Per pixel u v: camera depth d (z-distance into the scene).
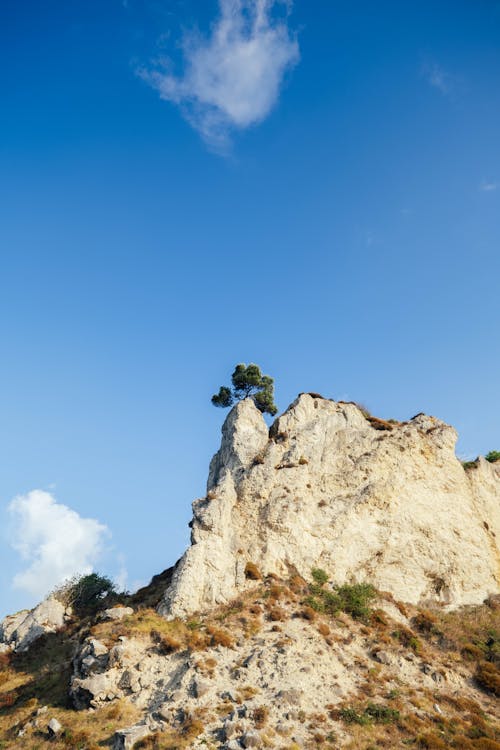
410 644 42.06
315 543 49.62
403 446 58.16
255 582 45.00
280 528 48.78
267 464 52.84
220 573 44.72
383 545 51.94
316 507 52.19
